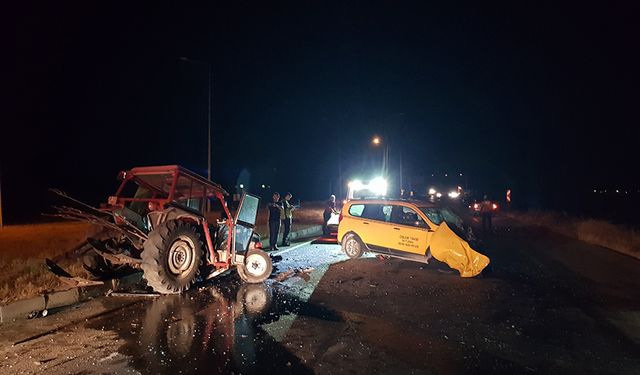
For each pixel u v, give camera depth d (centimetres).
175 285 818
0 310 654
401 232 1170
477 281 973
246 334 617
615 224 2220
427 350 574
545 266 1157
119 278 879
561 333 645
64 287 782
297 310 736
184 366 511
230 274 1015
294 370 507
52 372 491
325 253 1357
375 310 745
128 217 891
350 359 541
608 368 529
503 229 2222
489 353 568
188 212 879
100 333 612
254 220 973
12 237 1482
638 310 762
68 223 2203
